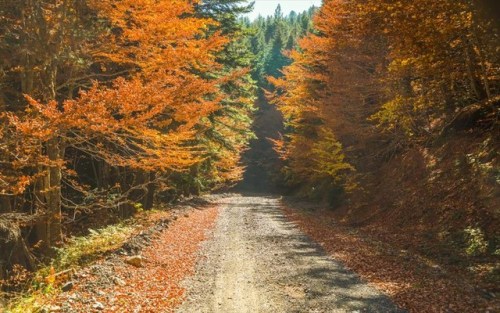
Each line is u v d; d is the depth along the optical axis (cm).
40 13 1273
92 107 1018
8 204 1395
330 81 2283
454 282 956
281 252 1388
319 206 3033
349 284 994
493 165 1380
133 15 1312
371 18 1237
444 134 1842
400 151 2277
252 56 3156
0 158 1178
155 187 2762
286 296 918
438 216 1472
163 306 862
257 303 879
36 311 796
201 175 3684
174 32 1357
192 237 1714
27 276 1205
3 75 1361
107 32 1398
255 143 7594
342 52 2184
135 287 973
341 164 2292
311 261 1245
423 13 1059
